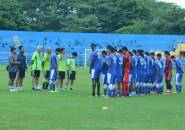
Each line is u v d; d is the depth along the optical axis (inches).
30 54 5634.8
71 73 2549.2
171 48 6166.3
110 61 2110.0
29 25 7465.6
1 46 6063.0
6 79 3196.4
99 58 2130.9
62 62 2502.5
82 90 2492.6
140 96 2198.6
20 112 1477.6
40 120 1309.1
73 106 1674.5
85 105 1713.8
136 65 2241.6
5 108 1576.0
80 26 7632.9
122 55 2156.7
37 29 7711.6
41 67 2460.6
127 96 2167.8
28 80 3191.4
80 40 6205.7
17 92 2247.8
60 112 1496.1
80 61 5659.5
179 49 5502.0
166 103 1857.8
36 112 1482.5
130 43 6230.3
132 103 1827.0
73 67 2549.2
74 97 2044.8
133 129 1184.8
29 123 1251.2
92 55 2126.0
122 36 6240.2
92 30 7573.8
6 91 2304.4
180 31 7401.6
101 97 2071.9
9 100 1844.2
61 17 7839.6
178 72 2497.5
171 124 1278.3
